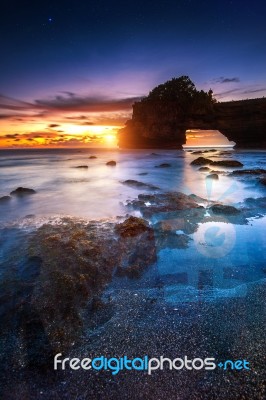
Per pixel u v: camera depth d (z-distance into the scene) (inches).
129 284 168.6
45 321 130.4
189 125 1937.7
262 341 118.6
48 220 292.0
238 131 1809.8
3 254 199.8
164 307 144.5
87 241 219.3
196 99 1835.6
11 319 130.6
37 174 800.9
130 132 2242.9
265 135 1745.8
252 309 140.5
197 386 99.7
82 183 588.7
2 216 319.0
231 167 796.0
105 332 126.7
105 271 178.5
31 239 226.8
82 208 354.6
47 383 102.2
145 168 883.4
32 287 153.0
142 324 131.4
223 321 131.8
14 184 597.6
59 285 154.2
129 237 231.1
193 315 137.0
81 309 142.2
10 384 101.7
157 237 234.2
